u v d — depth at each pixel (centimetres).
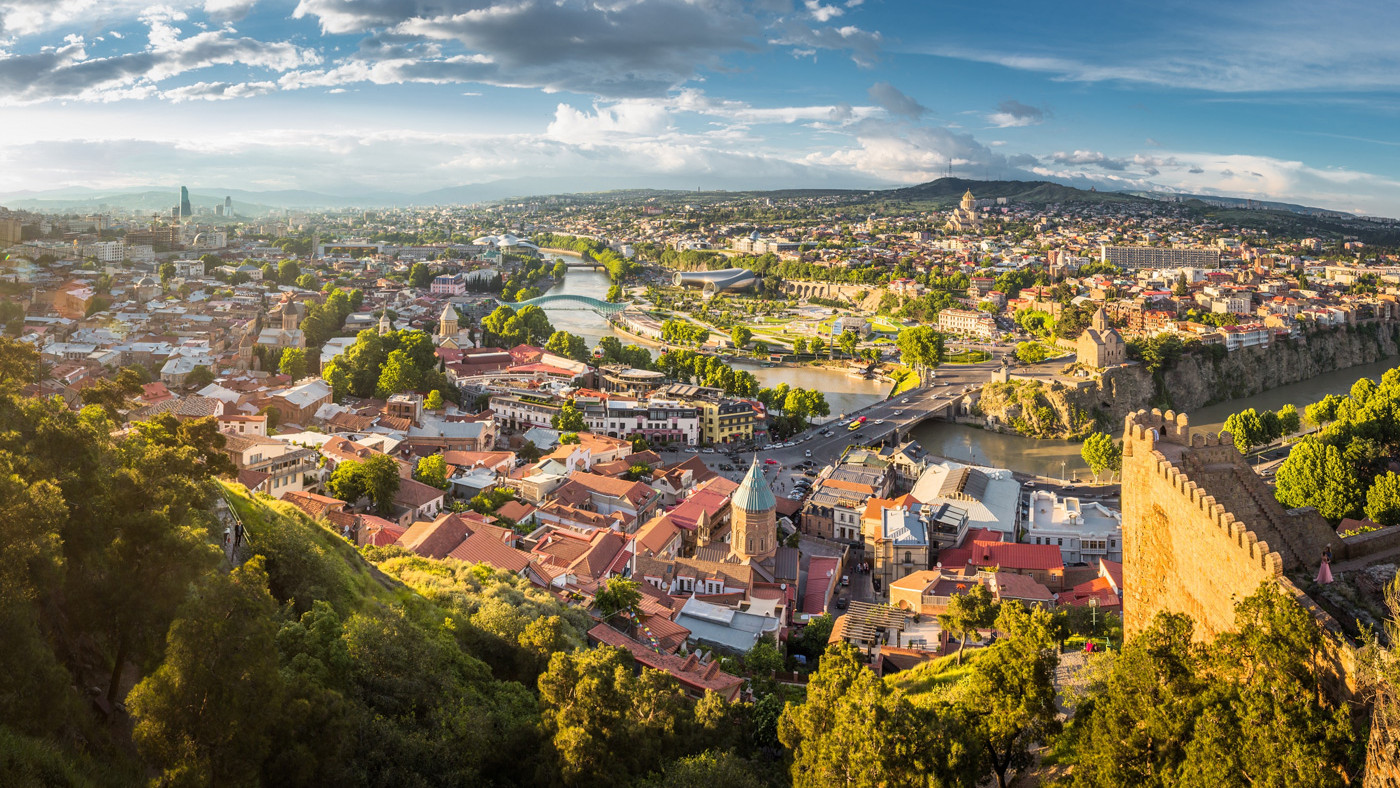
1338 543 9319
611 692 9956
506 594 15275
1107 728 7788
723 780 9712
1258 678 7031
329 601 11762
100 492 9088
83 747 7144
